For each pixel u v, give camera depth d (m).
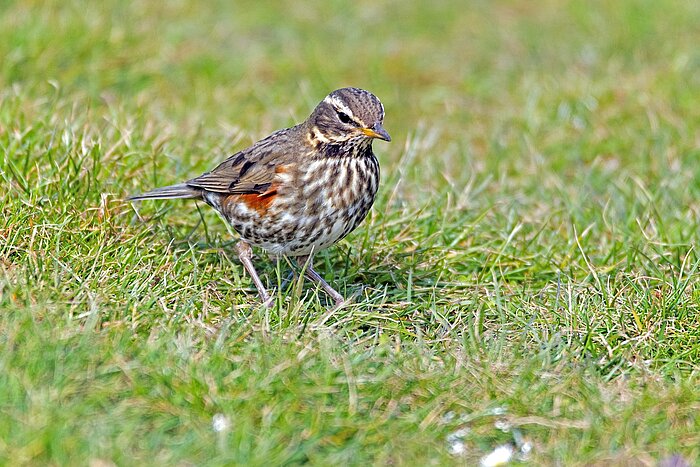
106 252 12.42
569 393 10.51
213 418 9.65
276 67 22.62
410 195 16.09
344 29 25.14
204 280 12.57
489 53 24.28
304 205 12.32
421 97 22.09
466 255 14.12
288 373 10.27
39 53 18.83
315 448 9.48
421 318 12.48
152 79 20.33
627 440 9.85
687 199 16.45
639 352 11.71
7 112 15.48
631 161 18.42
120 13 22.14
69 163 13.90
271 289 13.11
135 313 11.24
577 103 20.44
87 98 18.53
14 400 9.31
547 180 17.48
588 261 13.62
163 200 14.44
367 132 12.06
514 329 12.16
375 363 10.82
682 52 22.83
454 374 10.70
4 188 13.40
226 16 24.52
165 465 8.84
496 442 9.94
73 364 9.85
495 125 20.42
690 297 12.71
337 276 13.56
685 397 10.52
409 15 26.23
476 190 16.53
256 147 12.85
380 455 9.43
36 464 8.70
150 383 9.92
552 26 25.75
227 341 10.93
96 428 9.16
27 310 10.61
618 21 25.00
